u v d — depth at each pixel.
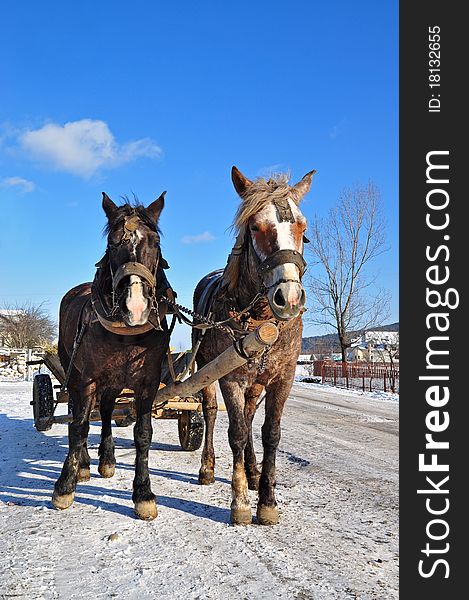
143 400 5.01
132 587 3.39
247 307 4.54
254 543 4.15
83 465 5.99
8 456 7.42
